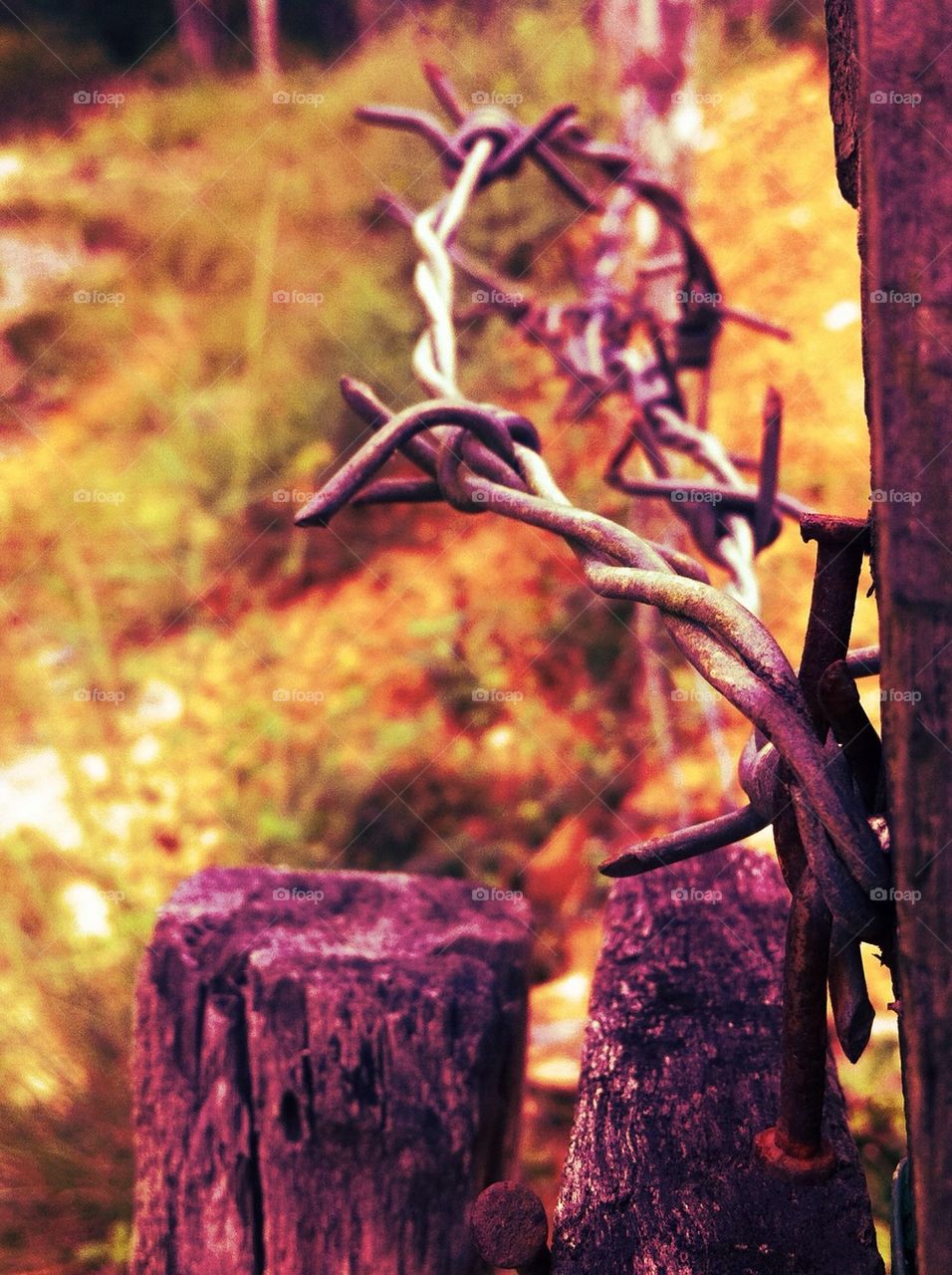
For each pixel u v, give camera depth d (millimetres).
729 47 4988
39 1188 2014
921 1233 453
